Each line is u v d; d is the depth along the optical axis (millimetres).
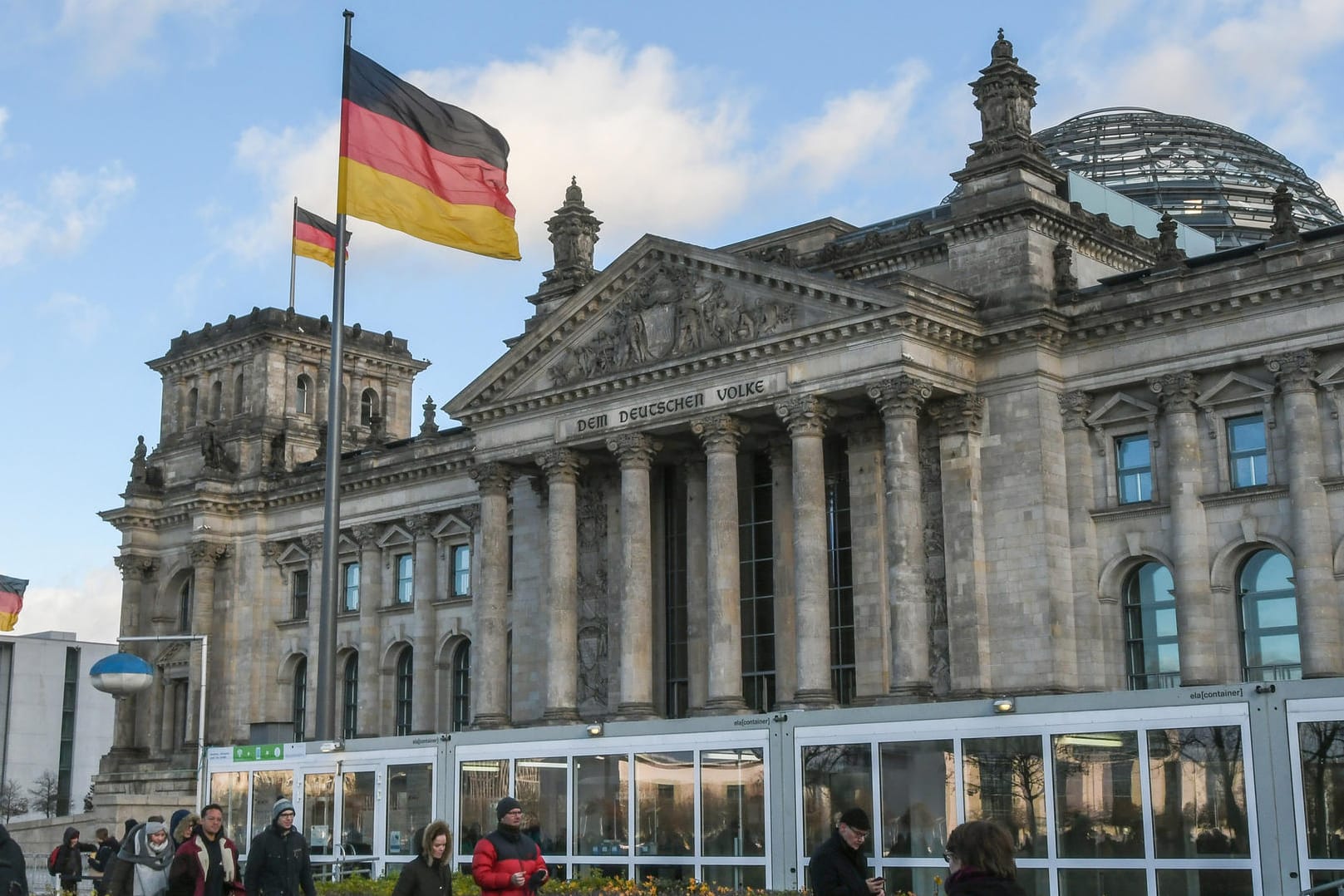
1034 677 88375
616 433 100188
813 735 57156
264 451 145875
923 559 88438
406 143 79000
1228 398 86688
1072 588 90312
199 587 143500
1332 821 45438
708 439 95562
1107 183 135000
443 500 130250
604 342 101688
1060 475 91062
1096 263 99938
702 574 102062
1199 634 85125
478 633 107125
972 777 53156
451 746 68812
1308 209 137500
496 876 35719
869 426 95812
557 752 65188
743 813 58969
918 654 86625
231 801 77125
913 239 99188
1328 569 81688
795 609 94875
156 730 146625
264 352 148250
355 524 136750
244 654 142125
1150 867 48812
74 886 70000
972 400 92375
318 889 61500
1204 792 48094
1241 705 47656
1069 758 51188
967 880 21406
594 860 63031
